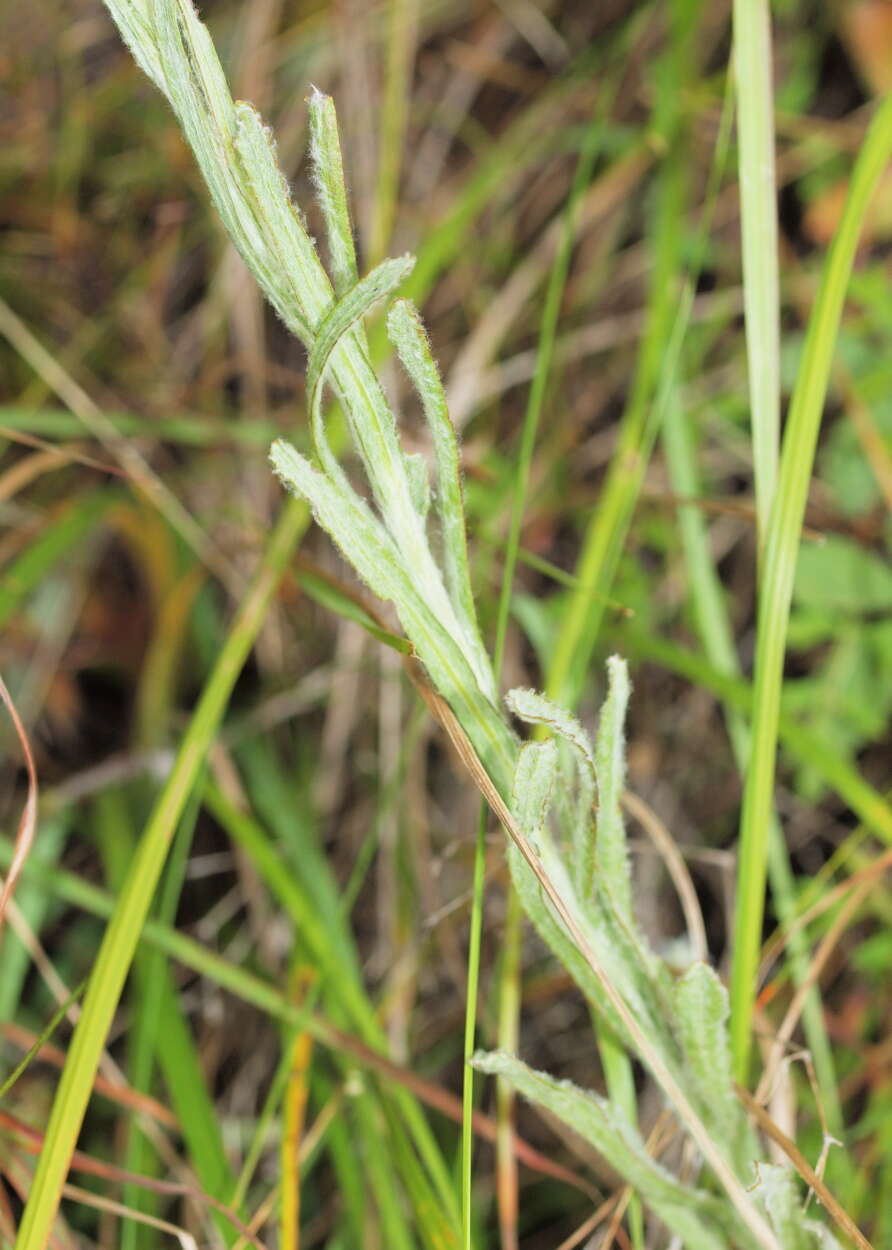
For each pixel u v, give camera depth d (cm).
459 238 62
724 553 60
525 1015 51
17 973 43
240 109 26
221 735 54
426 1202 33
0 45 71
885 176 61
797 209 65
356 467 50
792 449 31
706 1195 30
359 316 26
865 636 49
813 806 52
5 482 50
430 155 70
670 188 49
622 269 66
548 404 64
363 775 56
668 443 45
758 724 31
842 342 57
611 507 39
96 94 71
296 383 65
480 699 28
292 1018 36
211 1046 48
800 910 39
